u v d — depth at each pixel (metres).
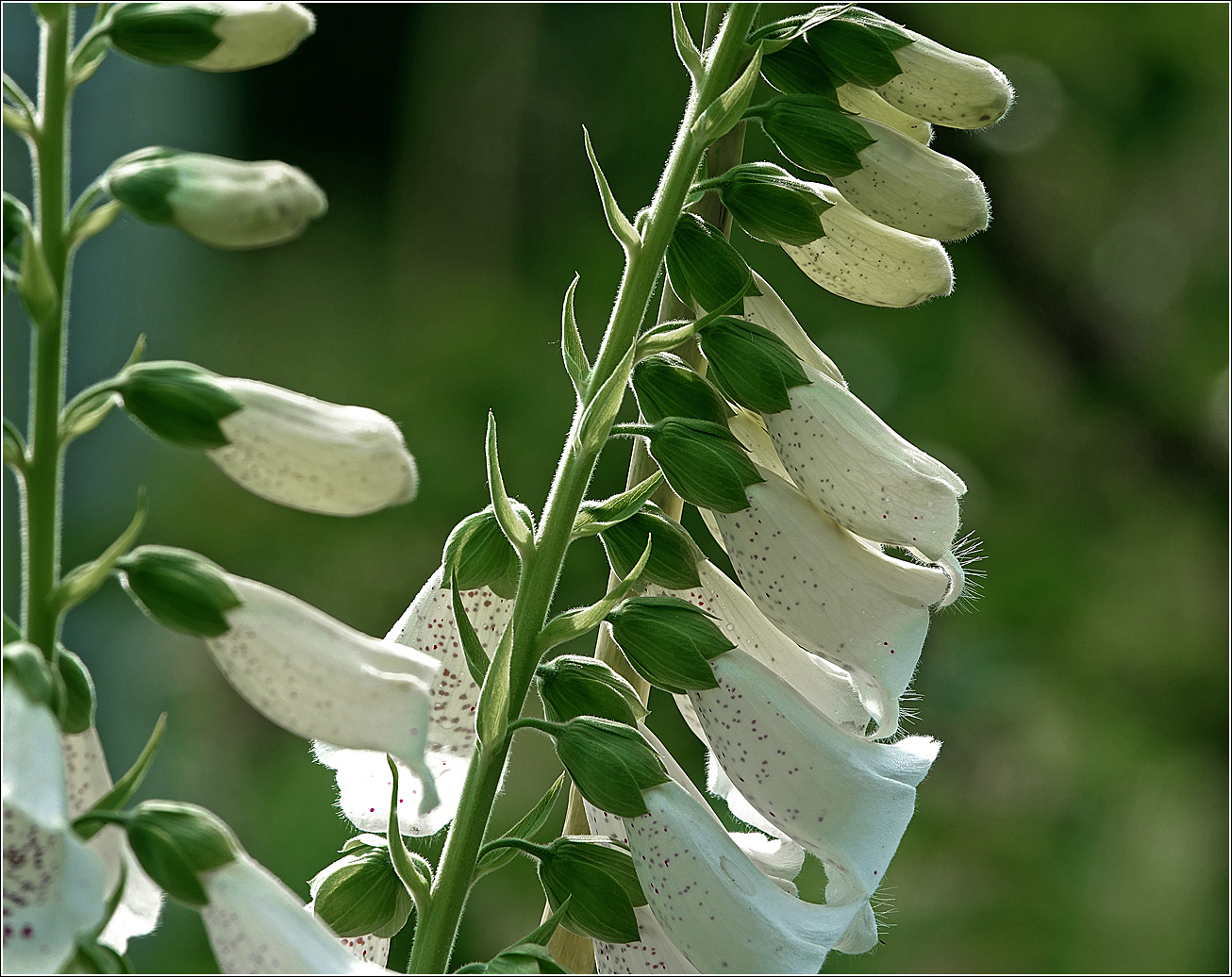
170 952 1.78
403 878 0.76
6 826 0.72
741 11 0.77
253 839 2.00
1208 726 2.14
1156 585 2.26
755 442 0.79
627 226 0.77
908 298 0.79
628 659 0.78
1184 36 2.32
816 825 0.77
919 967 1.89
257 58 0.73
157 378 0.73
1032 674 2.11
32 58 1.65
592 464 0.76
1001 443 2.28
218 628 0.73
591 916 0.77
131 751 2.11
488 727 0.76
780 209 0.77
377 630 2.27
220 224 0.72
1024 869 1.99
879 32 0.77
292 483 0.73
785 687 0.78
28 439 0.73
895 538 0.77
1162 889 2.01
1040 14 2.33
